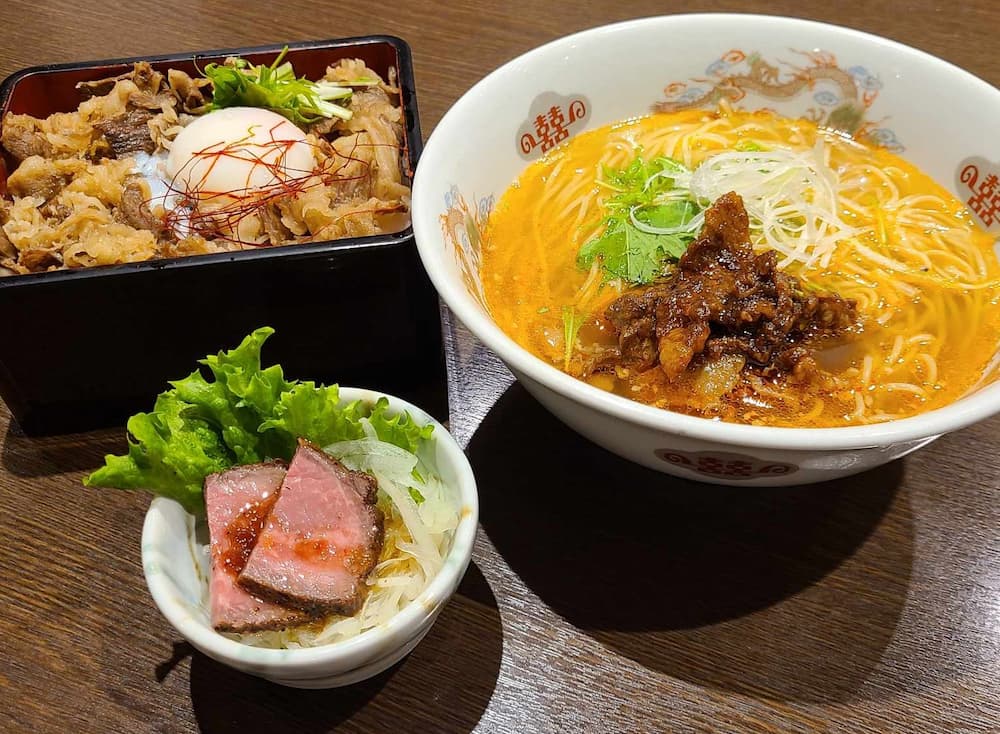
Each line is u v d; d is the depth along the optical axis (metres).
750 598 0.34
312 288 0.37
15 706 0.32
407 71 0.44
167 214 0.41
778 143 0.42
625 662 0.32
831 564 0.34
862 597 0.33
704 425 0.27
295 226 0.40
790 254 0.37
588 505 0.36
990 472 0.36
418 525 0.32
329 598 0.30
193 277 0.36
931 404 0.33
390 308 0.38
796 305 0.34
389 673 0.32
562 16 0.58
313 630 0.30
